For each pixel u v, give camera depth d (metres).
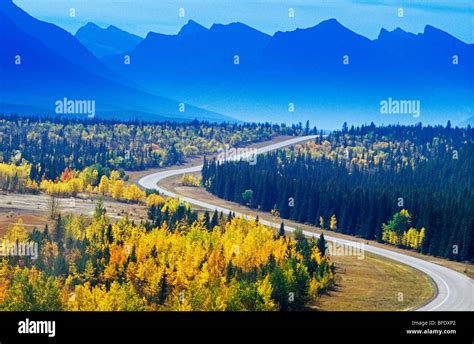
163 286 118.44
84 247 136.88
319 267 131.12
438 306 116.38
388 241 199.88
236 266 134.25
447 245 180.00
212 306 108.69
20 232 148.75
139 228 157.00
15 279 117.81
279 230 190.75
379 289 131.12
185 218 177.88
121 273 125.06
